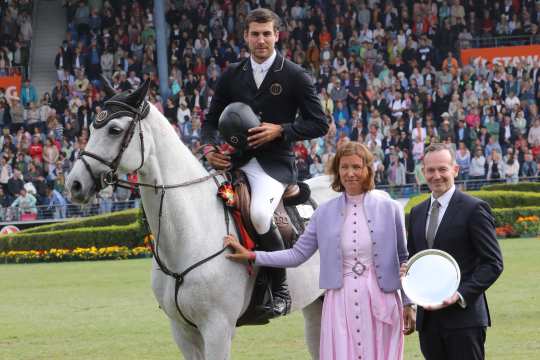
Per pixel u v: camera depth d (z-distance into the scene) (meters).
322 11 37.97
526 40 36.47
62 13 41.06
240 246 7.16
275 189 7.64
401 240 6.56
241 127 7.51
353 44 35.97
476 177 30.34
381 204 6.50
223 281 7.16
